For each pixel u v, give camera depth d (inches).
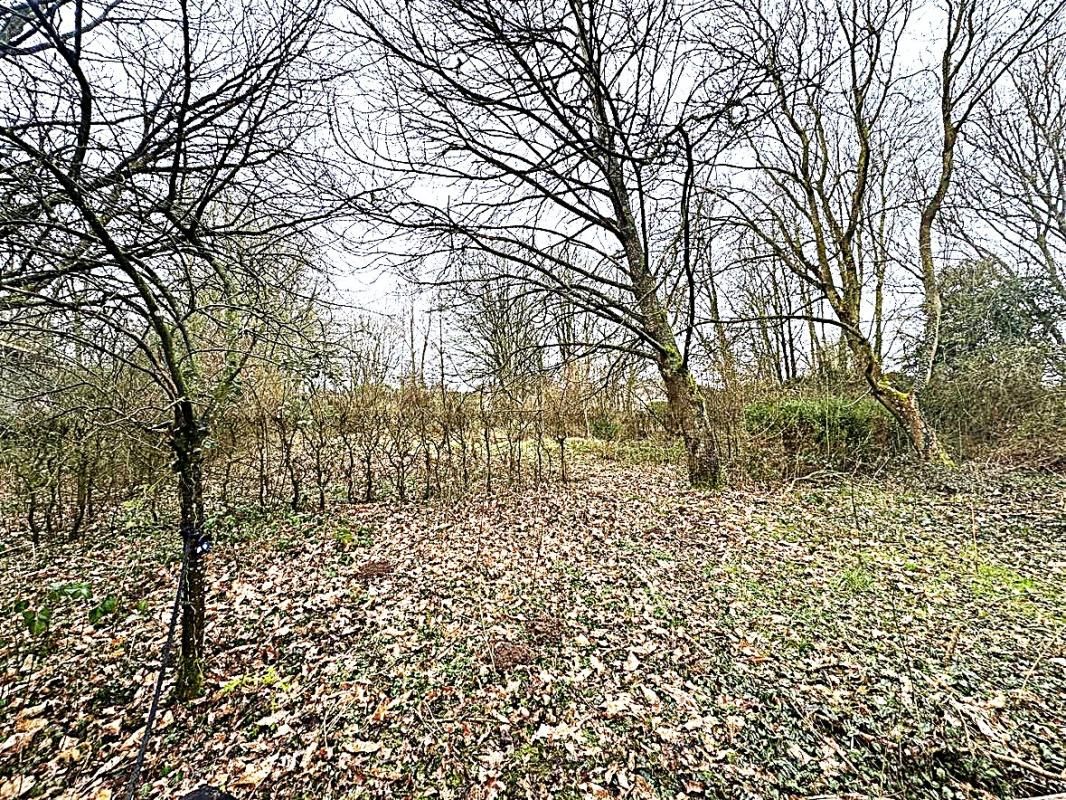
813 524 262.8
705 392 419.8
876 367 384.2
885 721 117.1
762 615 168.7
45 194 105.9
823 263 398.3
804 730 116.4
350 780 108.3
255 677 142.6
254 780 108.7
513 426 409.1
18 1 99.5
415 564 223.9
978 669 135.0
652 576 204.5
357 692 135.8
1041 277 462.6
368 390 373.7
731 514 283.3
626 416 533.0
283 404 303.3
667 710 125.3
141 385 196.7
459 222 327.0
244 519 281.4
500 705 129.9
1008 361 400.5
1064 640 147.9
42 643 162.1
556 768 109.8
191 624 132.6
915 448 370.0
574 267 337.1
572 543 246.1
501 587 198.5
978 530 244.4
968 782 100.7
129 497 295.1
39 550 247.8
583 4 300.5
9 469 248.8
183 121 135.2
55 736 122.8
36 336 133.1
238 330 151.2
